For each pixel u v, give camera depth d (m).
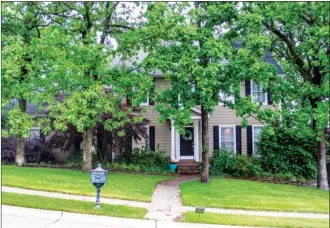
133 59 18.31
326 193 12.55
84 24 14.74
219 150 18.88
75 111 11.35
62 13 15.57
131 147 19.14
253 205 9.76
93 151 19.34
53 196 9.78
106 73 13.10
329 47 12.47
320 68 13.09
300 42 14.17
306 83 12.80
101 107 12.78
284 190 12.81
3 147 19.03
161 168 18.41
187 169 18.08
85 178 13.34
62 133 17.70
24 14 15.20
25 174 13.29
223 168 17.41
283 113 13.23
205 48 11.71
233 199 10.52
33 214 7.79
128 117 15.76
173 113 12.27
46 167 17.47
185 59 11.52
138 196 10.51
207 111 12.73
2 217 7.44
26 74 12.68
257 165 17.38
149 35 12.67
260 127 19.92
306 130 12.81
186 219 7.82
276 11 12.66
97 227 6.98
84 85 12.15
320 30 11.29
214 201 10.12
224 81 12.40
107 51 13.58
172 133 18.92
